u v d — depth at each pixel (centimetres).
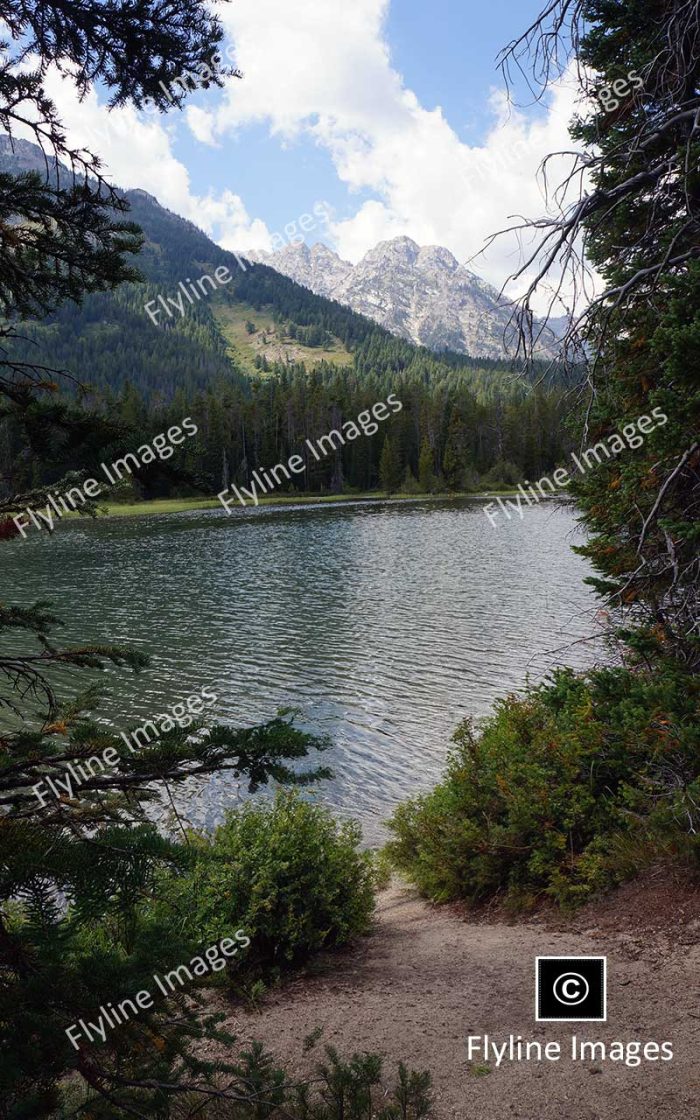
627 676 686
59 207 321
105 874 241
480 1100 404
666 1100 373
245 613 3084
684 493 693
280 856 682
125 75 349
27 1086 226
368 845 1171
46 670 2208
